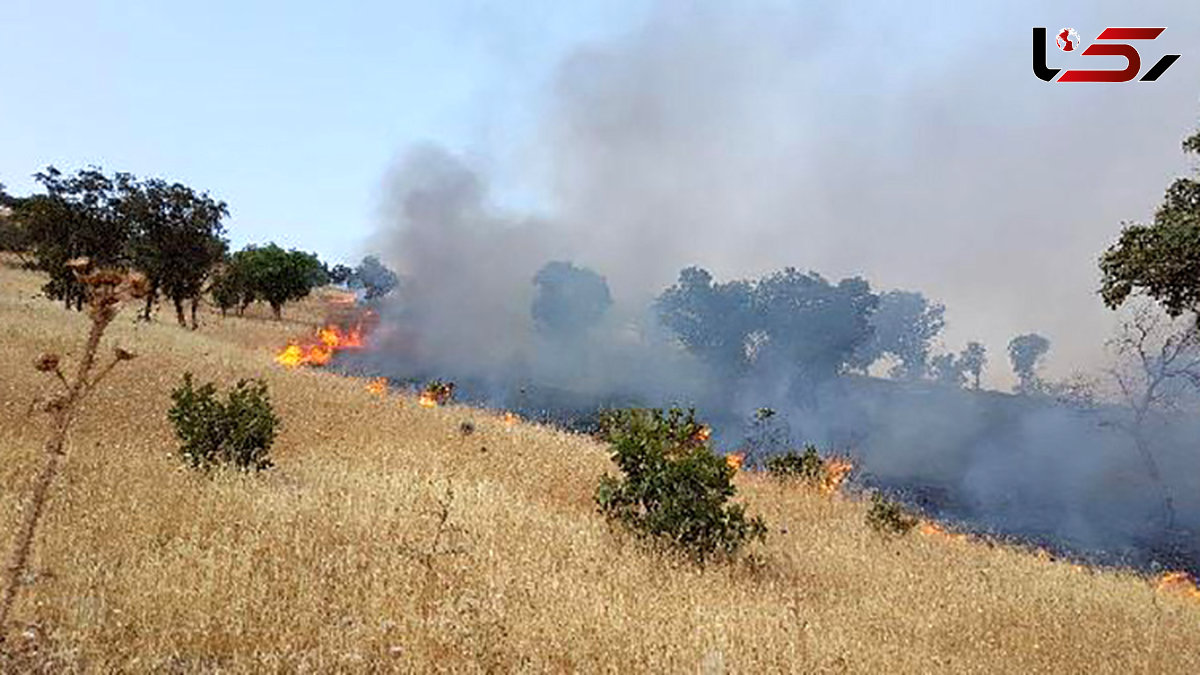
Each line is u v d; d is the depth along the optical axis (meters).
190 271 40.28
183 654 5.09
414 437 16.38
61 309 32.41
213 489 9.25
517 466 14.59
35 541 6.59
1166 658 8.23
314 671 4.99
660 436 11.68
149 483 9.09
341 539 8.23
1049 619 9.34
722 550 10.44
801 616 7.62
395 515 9.24
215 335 40.75
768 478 19.22
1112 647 8.46
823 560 11.23
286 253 60.50
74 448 10.59
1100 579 13.58
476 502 10.74
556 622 6.39
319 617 5.87
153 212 38.72
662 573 9.07
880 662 6.67
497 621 6.03
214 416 11.38
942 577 11.16
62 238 37.06
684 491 10.55
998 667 7.18
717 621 6.84
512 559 8.26
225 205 41.38
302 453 13.70
